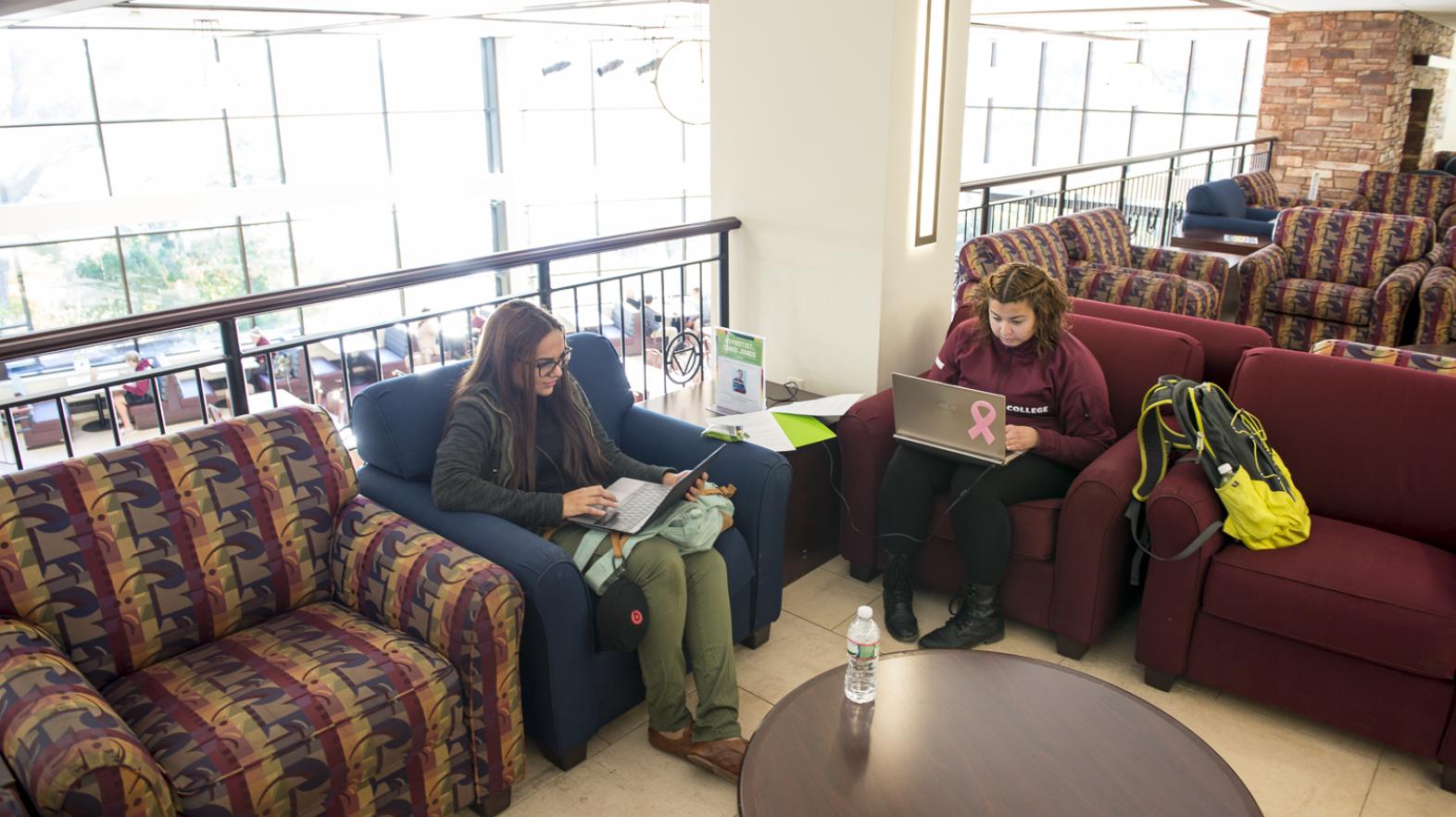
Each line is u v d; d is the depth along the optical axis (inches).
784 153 133.0
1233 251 244.7
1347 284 218.1
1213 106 480.1
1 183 358.0
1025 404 110.4
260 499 81.8
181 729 65.7
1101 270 182.7
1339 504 100.8
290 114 413.1
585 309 425.7
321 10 283.6
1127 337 117.0
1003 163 562.6
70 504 73.2
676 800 84.3
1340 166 346.0
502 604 75.1
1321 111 346.3
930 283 138.4
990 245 159.6
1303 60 345.4
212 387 350.3
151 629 75.0
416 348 403.2
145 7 255.0
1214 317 184.1
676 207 534.9
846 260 130.8
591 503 89.3
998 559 104.3
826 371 138.1
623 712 91.4
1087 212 197.6
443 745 75.9
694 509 90.4
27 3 171.9
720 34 135.0
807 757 66.7
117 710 69.4
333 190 408.2
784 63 129.2
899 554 111.3
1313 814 83.4
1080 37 448.1
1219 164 367.9
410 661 73.9
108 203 343.3
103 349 381.7
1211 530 92.4
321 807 69.1
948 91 130.4
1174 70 488.4
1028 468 105.0
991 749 67.6
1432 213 303.6
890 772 65.2
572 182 478.6
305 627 80.1
